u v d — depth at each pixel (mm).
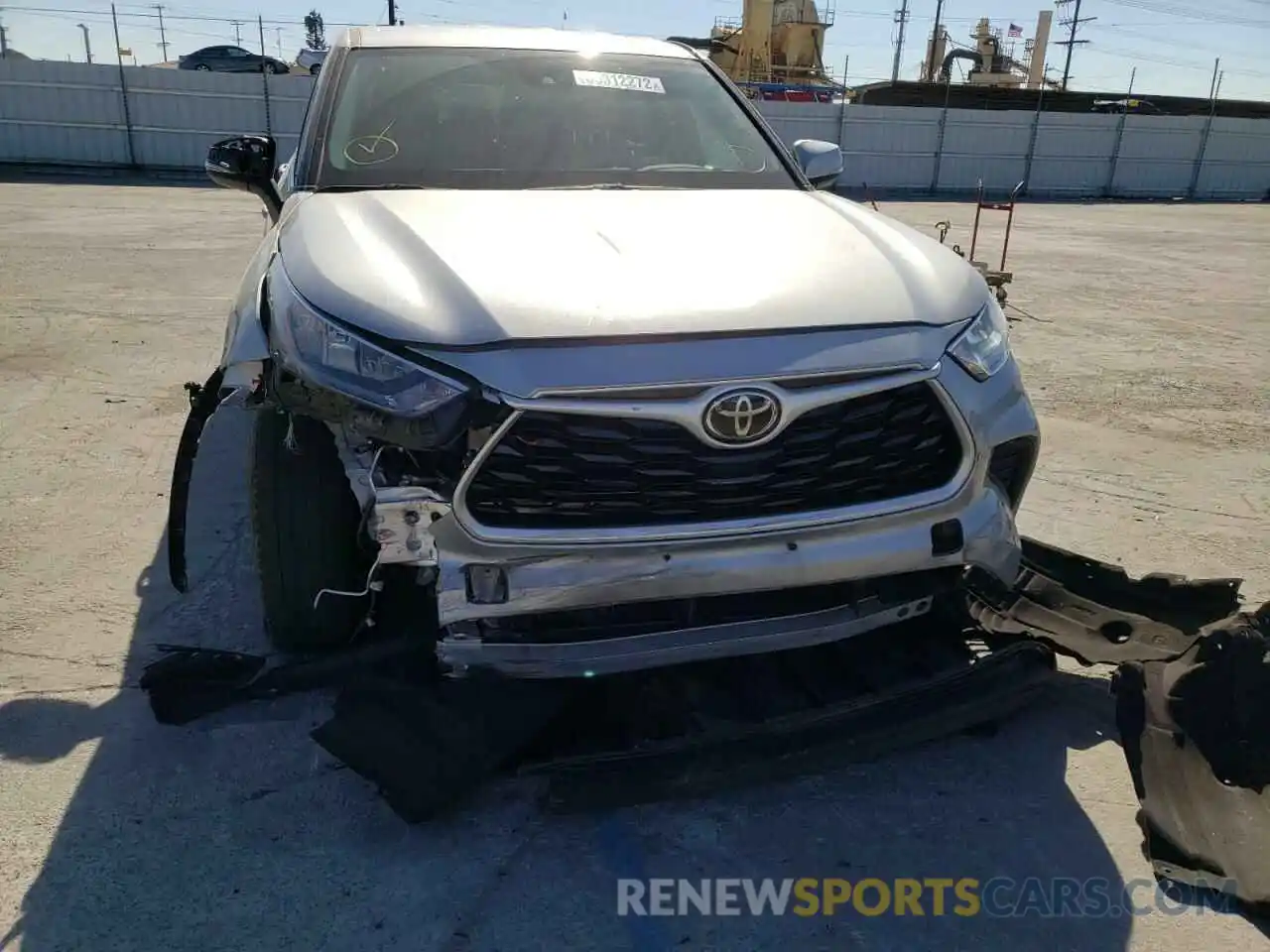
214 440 4555
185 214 14336
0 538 3518
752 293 2236
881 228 2797
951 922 1963
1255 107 38219
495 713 2281
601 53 3793
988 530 2312
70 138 22062
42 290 8016
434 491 2037
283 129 22969
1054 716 2627
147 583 3215
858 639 2627
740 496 2119
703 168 3369
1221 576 3434
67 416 4859
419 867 2068
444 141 3229
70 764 2355
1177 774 2176
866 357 2168
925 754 2471
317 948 1867
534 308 2104
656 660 2189
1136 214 21875
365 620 2490
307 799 2258
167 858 2078
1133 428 5148
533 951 1871
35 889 1987
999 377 2383
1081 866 2111
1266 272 11750
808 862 2111
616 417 2037
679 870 2080
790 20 34188
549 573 2057
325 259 2332
